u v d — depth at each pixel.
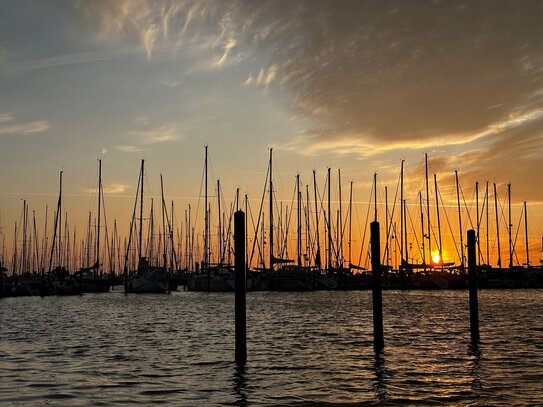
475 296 28.95
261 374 20.75
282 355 25.09
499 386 18.67
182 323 40.75
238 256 23.38
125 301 71.25
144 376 20.28
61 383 18.94
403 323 39.97
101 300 73.62
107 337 32.06
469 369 21.67
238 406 16.16
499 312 50.75
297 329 36.09
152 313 50.97
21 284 84.06
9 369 21.50
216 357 24.53
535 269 110.69
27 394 17.34
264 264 98.31
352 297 79.06
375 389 18.30
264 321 41.94
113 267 119.06
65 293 84.94
